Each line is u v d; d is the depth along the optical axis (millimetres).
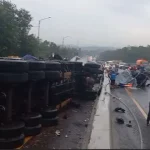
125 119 10766
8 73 6691
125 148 6887
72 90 13172
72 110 11594
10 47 71500
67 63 12320
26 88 8109
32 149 6625
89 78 14977
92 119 8820
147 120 10195
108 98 13945
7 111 6910
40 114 8086
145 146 7438
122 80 29312
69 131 8250
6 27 69250
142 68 45562
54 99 9977
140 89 27797
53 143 7117
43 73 8125
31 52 91375
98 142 6020
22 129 6801
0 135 6543
